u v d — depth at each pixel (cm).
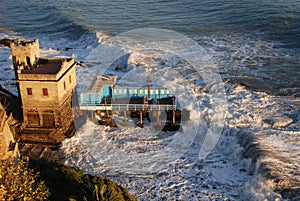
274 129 3447
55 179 2433
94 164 3047
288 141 3219
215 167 3059
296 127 3466
